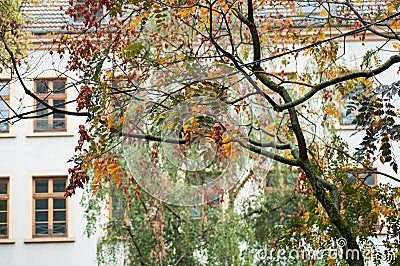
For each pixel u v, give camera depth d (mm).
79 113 9258
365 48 22750
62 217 25828
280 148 10602
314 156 12062
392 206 12508
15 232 25766
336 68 12039
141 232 18422
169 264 18344
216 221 18203
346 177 12148
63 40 10281
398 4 10961
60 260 25578
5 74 24281
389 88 8266
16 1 14703
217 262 18078
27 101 25156
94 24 9289
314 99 15453
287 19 11852
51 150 25984
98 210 18641
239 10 9391
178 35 9789
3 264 25609
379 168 24078
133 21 8961
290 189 18344
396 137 8227
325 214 12453
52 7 23688
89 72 9703
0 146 25969
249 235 18047
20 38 14734
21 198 25906
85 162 9211
